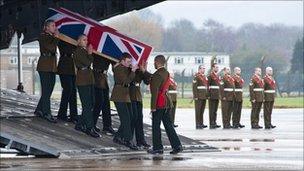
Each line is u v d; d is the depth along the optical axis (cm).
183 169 2547
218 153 3372
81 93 3378
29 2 4903
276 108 11250
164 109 3203
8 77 8025
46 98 3453
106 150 3177
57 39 3419
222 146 3931
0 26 5150
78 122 3425
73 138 3247
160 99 3181
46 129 3306
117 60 3506
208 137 4800
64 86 3578
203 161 2898
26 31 4969
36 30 4875
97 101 3556
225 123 6059
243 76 16038
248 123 6938
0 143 3088
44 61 3416
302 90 17550
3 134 3050
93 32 3522
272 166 2694
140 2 4544
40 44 3419
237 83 6066
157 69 3180
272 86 6022
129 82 3350
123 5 4597
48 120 3469
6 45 5188
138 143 3425
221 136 4922
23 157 3200
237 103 6078
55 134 3253
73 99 3600
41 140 3081
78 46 3359
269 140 4478
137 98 3434
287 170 2544
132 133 3406
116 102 3344
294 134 5134
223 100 6044
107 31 3528
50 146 3020
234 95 6056
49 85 3447
